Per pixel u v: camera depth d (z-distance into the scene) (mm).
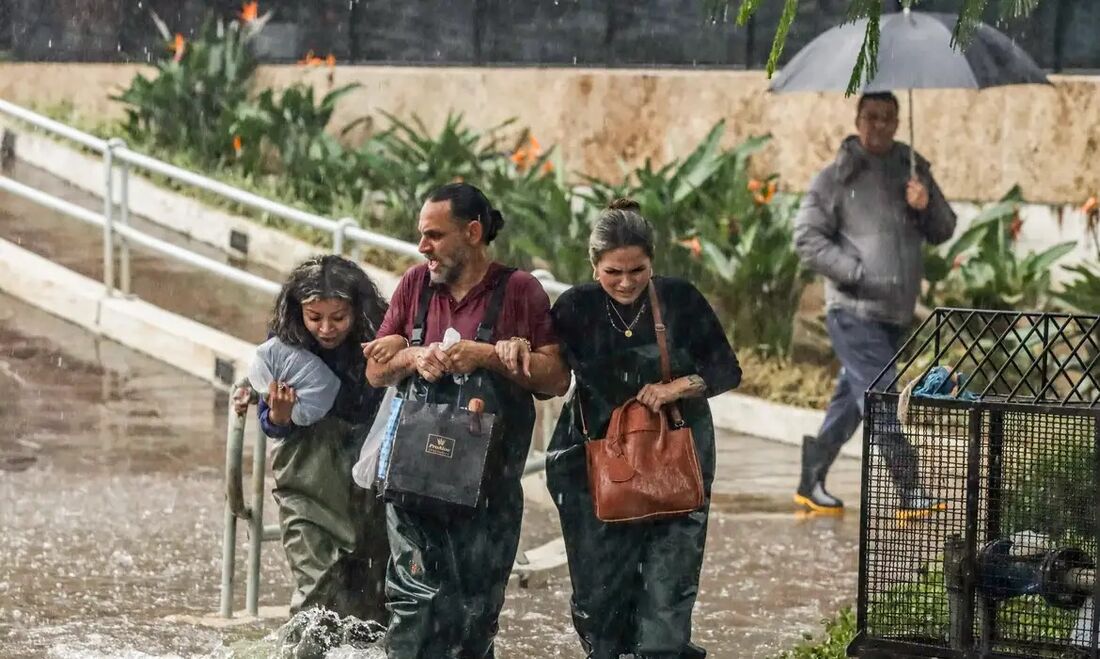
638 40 55281
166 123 57156
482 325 18547
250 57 59312
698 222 43219
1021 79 34062
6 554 26406
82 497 30109
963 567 17766
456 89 56094
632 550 19016
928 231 32344
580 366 18750
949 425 17984
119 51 63531
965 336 38719
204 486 31172
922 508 18172
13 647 21781
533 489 30922
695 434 19000
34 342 41406
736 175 45156
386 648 18812
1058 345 37969
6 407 36125
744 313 41250
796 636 23328
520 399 18797
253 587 23547
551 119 54312
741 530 29625
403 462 18188
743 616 24328
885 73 32719
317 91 58188
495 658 21953
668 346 18625
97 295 42750
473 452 18188
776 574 26734
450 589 18656
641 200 44219
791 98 50125
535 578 25719
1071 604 17594
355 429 20094
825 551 28281
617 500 18219
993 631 17844
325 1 59906
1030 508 17766
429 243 18484
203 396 37844
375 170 50938
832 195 32188
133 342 41250
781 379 39219
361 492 20141
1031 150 46125
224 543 23484
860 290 31578
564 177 48188
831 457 31375
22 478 31172
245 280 38625
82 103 62344
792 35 52750
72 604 23891
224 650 21578
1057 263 45094
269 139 54469
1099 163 45281
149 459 32875
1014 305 41125
